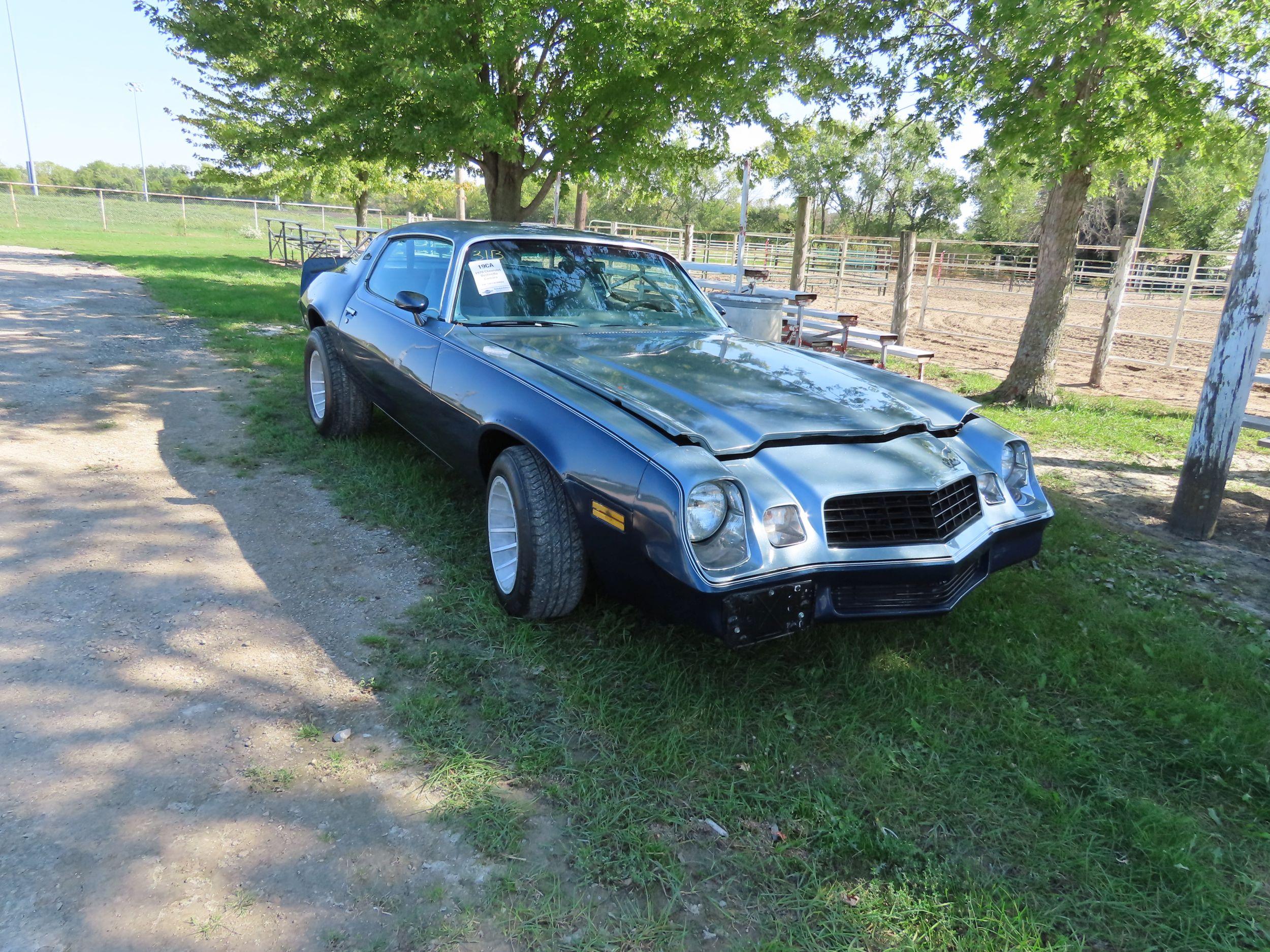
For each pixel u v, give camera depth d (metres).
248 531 3.97
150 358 7.65
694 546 2.49
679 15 8.87
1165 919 2.05
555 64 10.09
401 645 3.04
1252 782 2.60
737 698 2.82
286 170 17.38
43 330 8.69
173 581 3.41
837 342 9.88
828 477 2.71
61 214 35.59
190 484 4.54
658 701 2.80
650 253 4.71
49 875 1.93
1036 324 8.73
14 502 4.06
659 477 2.55
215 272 16.70
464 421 3.52
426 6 8.71
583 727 2.63
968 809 2.40
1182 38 7.02
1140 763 2.68
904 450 2.98
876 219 64.44
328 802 2.24
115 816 2.13
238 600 3.30
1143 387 10.75
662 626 3.24
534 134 10.55
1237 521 5.31
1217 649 3.49
